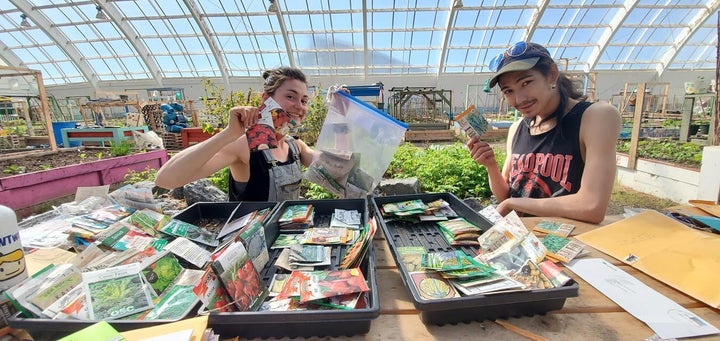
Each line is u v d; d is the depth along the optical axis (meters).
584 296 0.85
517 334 0.71
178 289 0.77
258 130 1.44
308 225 1.25
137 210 1.26
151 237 1.09
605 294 0.85
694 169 4.61
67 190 4.53
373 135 1.44
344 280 0.80
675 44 20.61
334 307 0.72
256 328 0.69
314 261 0.96
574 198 1.39
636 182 5.61
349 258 0.93
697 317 0.75
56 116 16.94
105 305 0.70
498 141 11.38
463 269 0.82
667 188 5.01
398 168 5.54
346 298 0.75
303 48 20.95
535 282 0.78
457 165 4.98
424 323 0.75
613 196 5.23
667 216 1.23
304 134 7.58
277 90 1.73
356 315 0.67
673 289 0.87
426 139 12.12
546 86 1.48
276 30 19.59
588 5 17.55
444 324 0.74
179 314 0.68
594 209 1.31
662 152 6.02
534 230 1.26
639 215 1.25
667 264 0.95
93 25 19.80
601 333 0.71
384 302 0.83
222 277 0.72
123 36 20.56
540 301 0.76
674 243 1.05
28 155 6.49
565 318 0.76
